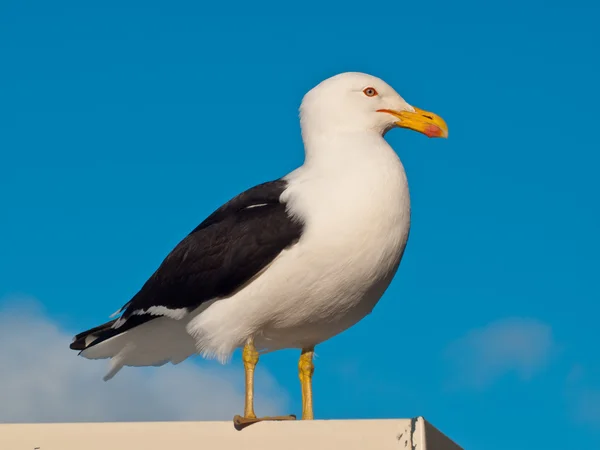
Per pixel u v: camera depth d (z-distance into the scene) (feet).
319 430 20.80
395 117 28.22
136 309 28.30
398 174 25.70
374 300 26.18
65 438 22.09
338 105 27.63
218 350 25.81
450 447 22.31
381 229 24.86
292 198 25.44
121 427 21.97
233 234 25.95
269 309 25.46
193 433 21.67
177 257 27.37
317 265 24.76
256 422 21.27
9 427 22.26
